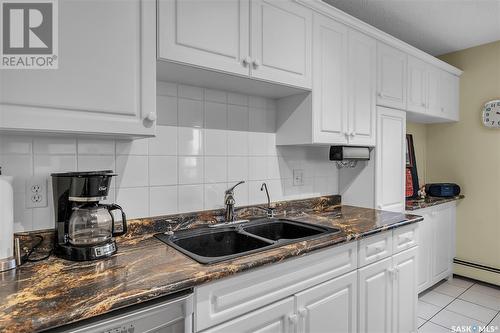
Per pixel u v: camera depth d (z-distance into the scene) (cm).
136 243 131
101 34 102
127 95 108
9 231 100
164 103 151
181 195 157
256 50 144
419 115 270
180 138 157
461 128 312
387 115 225
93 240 114
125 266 103
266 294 114
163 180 151
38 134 112
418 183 314
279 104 195
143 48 111
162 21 115
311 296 129
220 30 132
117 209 134
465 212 308
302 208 211
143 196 145
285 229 179
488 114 289
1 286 86
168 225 150
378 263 165
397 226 171
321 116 178
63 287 85
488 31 261
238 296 106
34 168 118
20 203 115
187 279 91
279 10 154
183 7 121
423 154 338
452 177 319
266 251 119
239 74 139
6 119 87
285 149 204
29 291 82
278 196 201
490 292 275
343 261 145
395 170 234
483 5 214
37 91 92
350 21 190
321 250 134
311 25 171
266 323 114
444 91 289
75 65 98
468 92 306
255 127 187
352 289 149
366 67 206
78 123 98
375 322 163
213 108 169
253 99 186
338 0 208
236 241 156
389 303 173
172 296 90
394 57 230
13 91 88
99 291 82
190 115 160
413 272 192
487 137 294
